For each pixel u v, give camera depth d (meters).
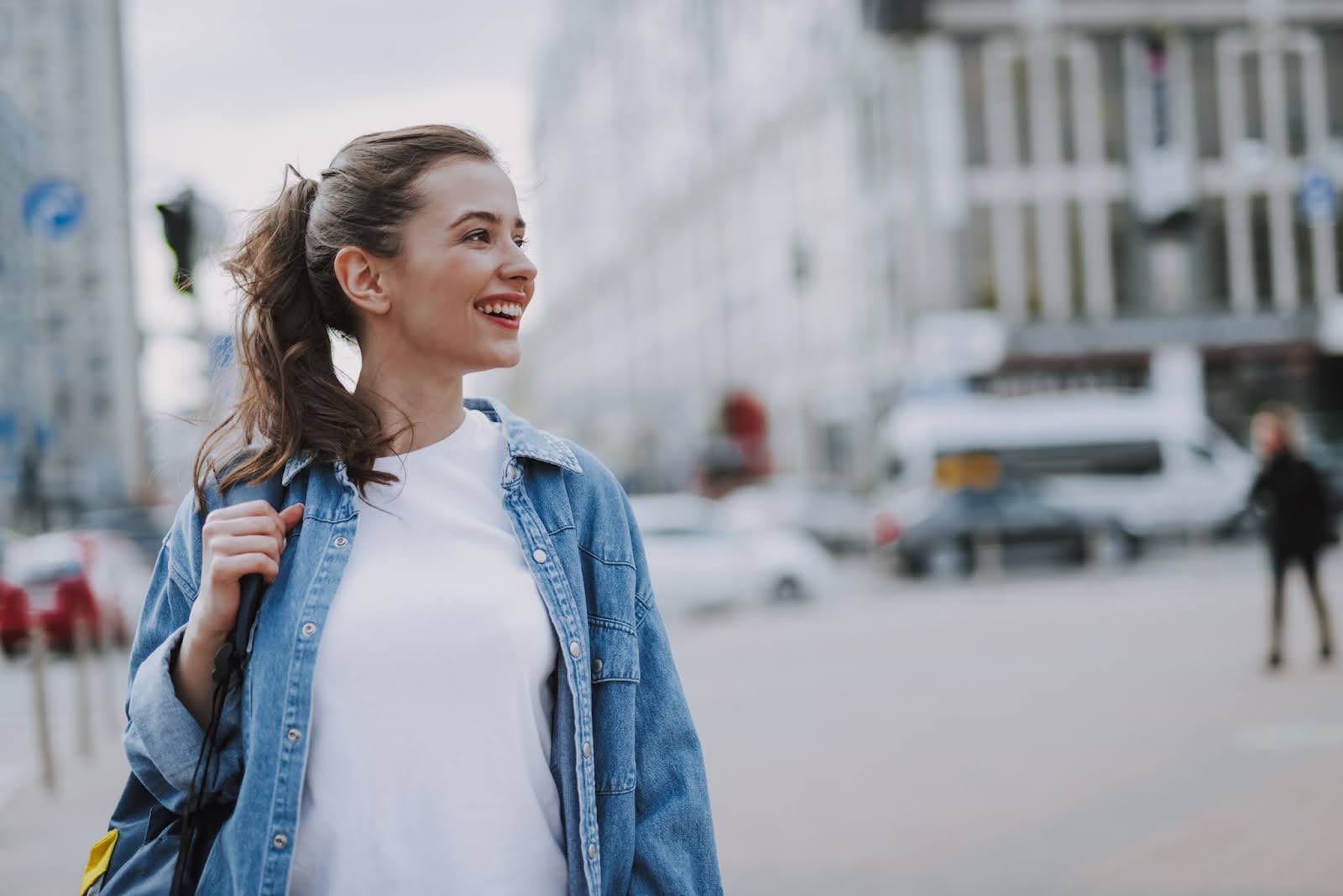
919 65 30.69
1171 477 23.02
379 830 1.62
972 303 30.58
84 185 21.72
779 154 39.53
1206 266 31.66
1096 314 31.02
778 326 40.03
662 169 54.25
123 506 44.19
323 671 1.64
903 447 23.20
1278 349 31.38
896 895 4.75
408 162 1.77
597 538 1.85
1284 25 31.91
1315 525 9.59
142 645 1.79
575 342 77.50
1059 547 20.72
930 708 8.79
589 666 1.76
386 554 1.71
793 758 7.31
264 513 1.69
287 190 1.88
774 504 26.89
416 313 1.77
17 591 14.52
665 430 53.12
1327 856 4.97
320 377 1.79
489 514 1.78
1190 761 6.74
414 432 1.81
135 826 1.76
